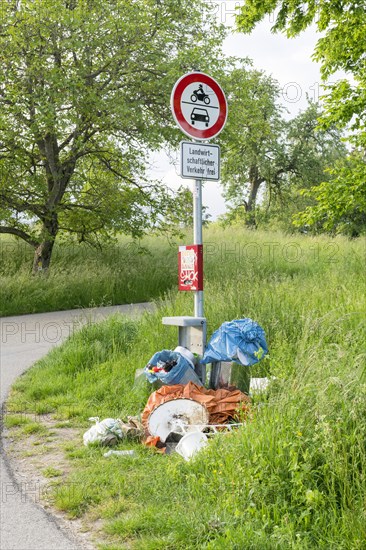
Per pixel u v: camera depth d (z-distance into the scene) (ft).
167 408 20.04
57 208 67.15
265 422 15.94
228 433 17.61
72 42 60.29
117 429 20.12
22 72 62.03
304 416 15.62
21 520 14.88
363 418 15.31
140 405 23.85
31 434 21.86
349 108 56.95
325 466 13.94
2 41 59.93
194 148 22.35
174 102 22.09
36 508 15.60
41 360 32.81
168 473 16.26
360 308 31.22
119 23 61.82
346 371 17.99
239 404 20.40
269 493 13.97
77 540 13.80
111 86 63.98
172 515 14.06
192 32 70.28
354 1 56.54
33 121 62.18
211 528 13.15
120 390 25.96
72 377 28.99
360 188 54.65
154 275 67.77
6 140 63.05
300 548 11.93
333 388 16.58
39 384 28.02
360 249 69.36
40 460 19.16
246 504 13.84
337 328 25.53
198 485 15.02
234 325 22.50
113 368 28.50
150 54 64.44
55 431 22.13
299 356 20.29
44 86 63.05
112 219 69.41
